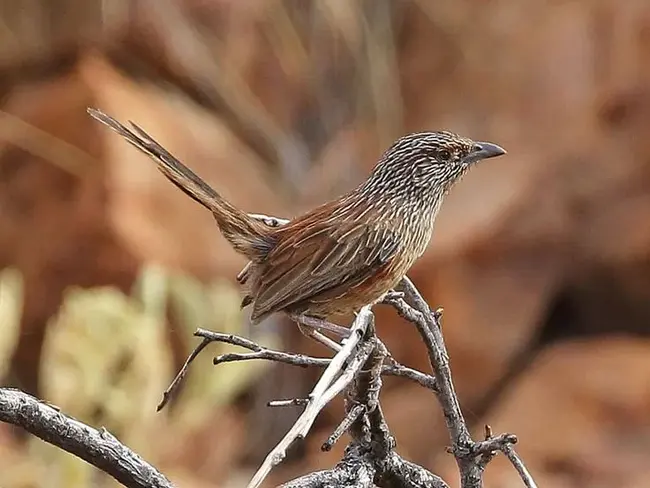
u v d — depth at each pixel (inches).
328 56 636.1
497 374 534.0
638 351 521.7
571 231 544.1
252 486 143.6
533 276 544.1
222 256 532.7
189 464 496.7
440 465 495.2
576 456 474.3
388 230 239.3
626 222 540.7
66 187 533.6
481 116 578.9
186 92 614.2
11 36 595.8
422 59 609.3
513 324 536.7
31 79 599.5
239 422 537.3
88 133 541.3
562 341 546.3
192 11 618.2
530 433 488.7
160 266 486.6
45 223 531.8
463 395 532.7
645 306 549.0
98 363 384.8
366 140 608.7
